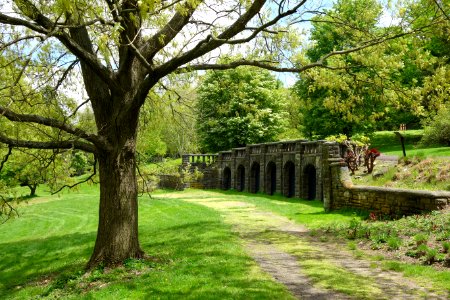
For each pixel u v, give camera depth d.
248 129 46.72
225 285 7.91
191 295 7.37
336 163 19.00
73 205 36.44
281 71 11.11
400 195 15.02
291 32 11.62
